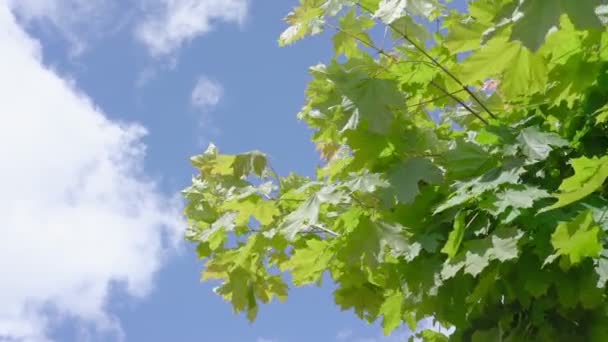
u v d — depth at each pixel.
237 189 4.15
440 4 3.87
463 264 3.32
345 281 4.29
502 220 3.30
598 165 2.58
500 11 2.60
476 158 3.46
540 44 2.04
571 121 3.60
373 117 3.33
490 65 2.88
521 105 3.64
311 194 3.74
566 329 3.53
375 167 3.62
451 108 4.21
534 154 3.35
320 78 3.77
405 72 3.83
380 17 3.46
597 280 3.30
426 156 3.60
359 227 3.52
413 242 3.52
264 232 3.99
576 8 2.04
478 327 3.68
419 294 3.71
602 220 3.20
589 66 3.33
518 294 3.51
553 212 3.33
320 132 4.12
